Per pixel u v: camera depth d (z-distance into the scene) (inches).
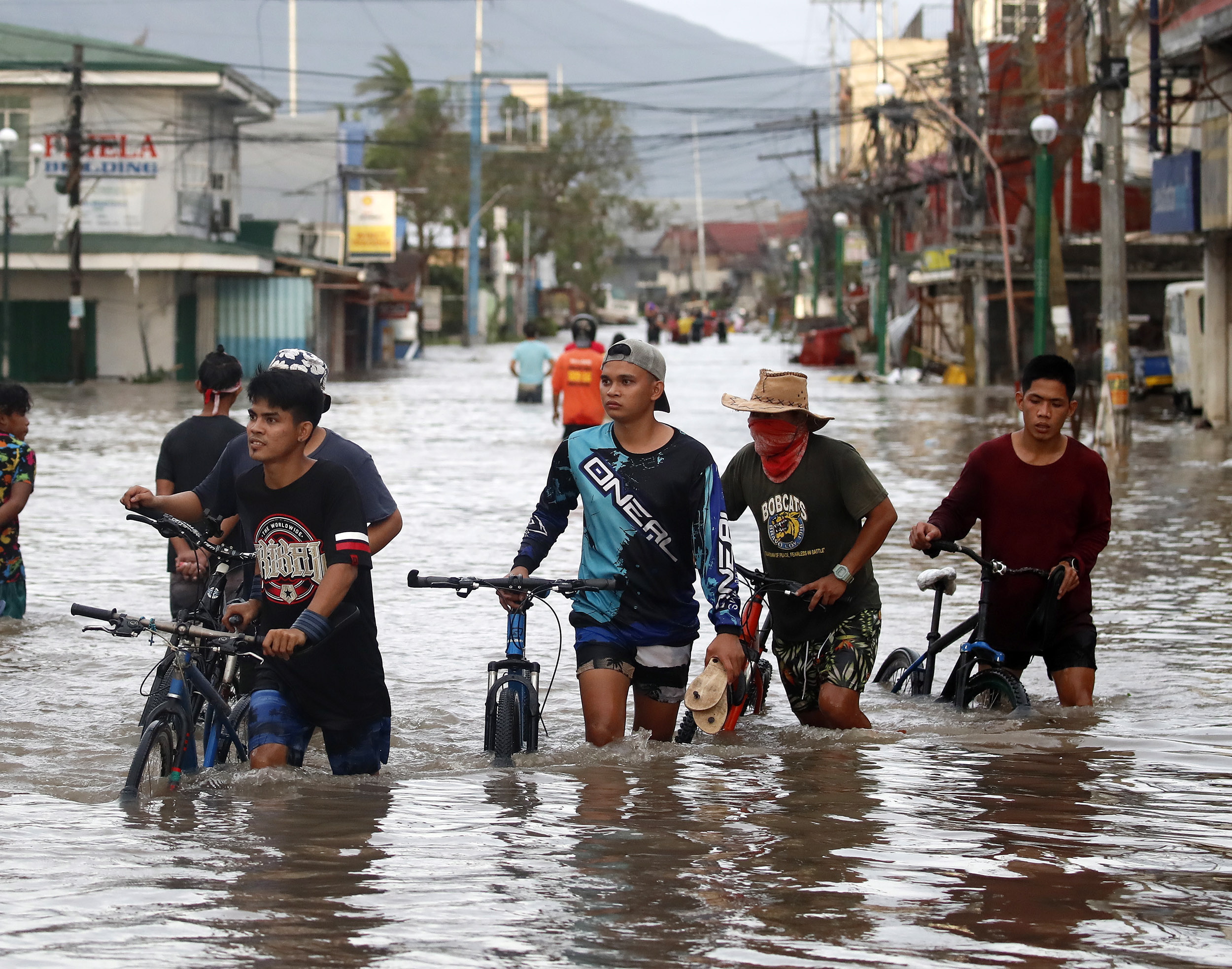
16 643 1087.0
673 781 716.0
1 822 630.5
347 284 5841.5
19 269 4911.4
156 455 2493.8
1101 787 700.7
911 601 1289.4
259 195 6432.1
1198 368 3346.5
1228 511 1851.6
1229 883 547.5
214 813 649.0
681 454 788.6
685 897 526.9
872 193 6013.8
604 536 792.3
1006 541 911.7
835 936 486.0
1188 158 3029.0
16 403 1145.4
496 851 586.2
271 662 721.6
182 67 5019.7
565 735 847.1
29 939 477.4
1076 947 476.4
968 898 527.8
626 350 784.9
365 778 724.0
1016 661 935.0
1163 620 1186.0
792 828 623.8
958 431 3046.3
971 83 4498.0
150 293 5002.5
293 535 703.1
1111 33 2785.4
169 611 1202.0
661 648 800.9
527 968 454.0
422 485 2112.5
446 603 1278.3
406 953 466.6
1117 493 2043.6
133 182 5039.4
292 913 506.0
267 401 689.0
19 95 5039.4
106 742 814.5
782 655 871.7
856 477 837.8
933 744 804.0
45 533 1637.6
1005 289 4709.6
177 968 452.1
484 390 4680.1
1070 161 4886.8
